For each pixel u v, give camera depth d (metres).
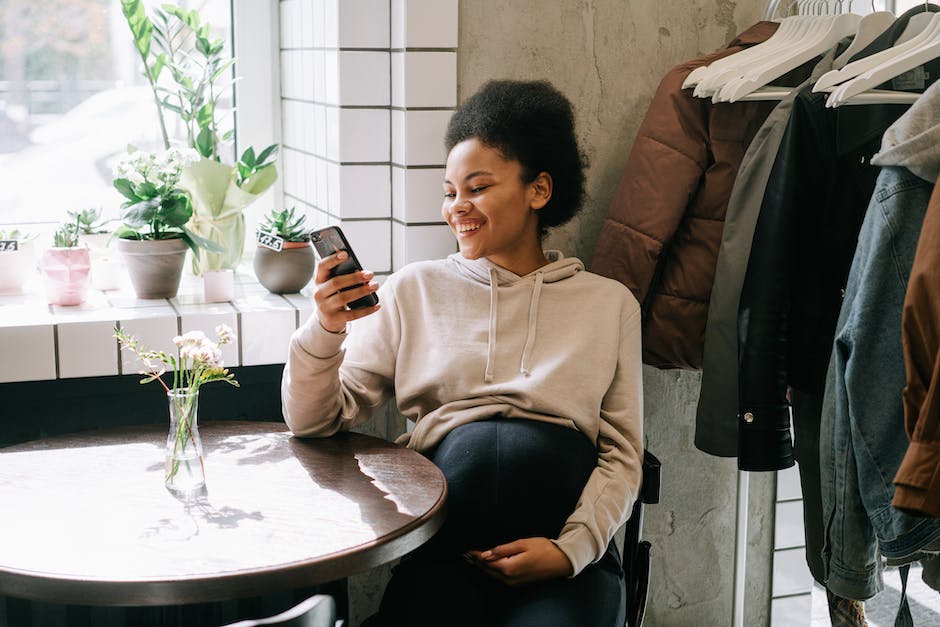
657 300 2.28
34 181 2.53
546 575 1.76
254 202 2.75
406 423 2.41
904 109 2.01
